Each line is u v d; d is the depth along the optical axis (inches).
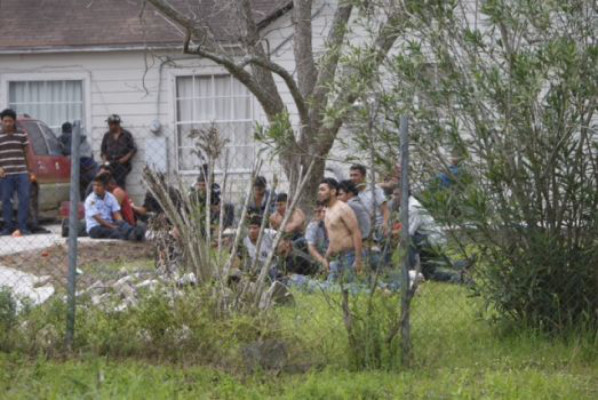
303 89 2416.3
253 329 1359.5
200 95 3597.4
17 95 3703.3
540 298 1472.7
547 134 1451.8
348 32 1632.6
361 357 1332.4
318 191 1704.0
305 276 1609.3
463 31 1481.3
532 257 1449.3
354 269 1450.5
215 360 1331.2
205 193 1541.6
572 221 1472.7
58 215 2847.0
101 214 2381.9
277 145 1535.4
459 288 1530.5
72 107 3678.6
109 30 3634.4
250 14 2290.8
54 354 1339.8
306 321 1418.6
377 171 1493.6
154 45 3538.4
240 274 1467.8
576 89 1400.1
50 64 3673.7
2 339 1352.1
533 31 1477.6
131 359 1333.7
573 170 1464.1
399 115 1455.5
